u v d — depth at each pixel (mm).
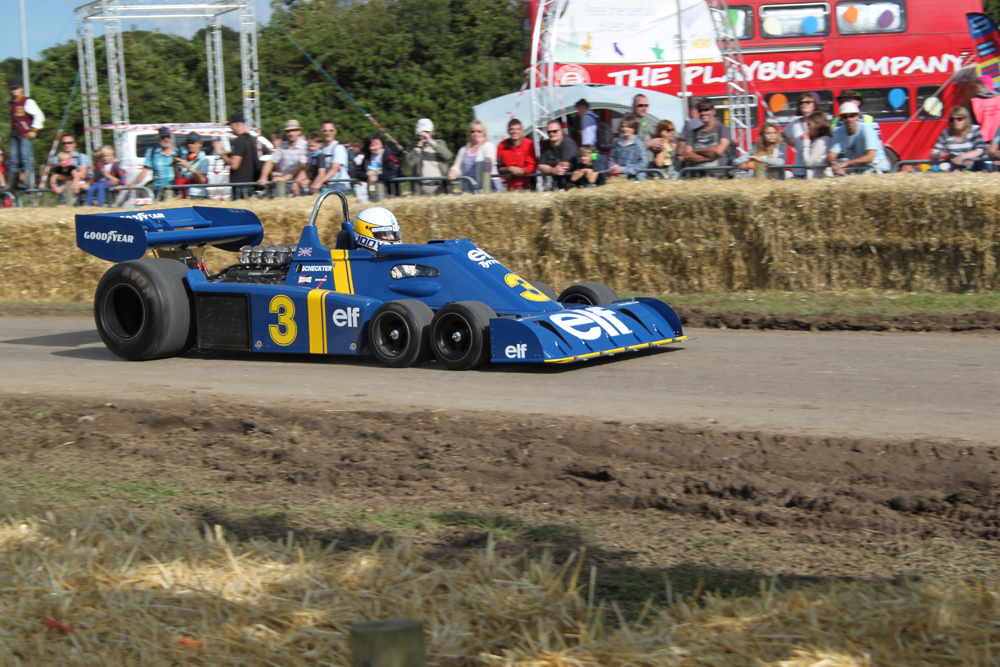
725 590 7820
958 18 37156
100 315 19656
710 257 24594
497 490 10602
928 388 14750
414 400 14953
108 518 9195
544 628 6859
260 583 7578
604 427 12836
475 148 29203
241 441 12836
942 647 6344
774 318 21172
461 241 18438
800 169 28031
